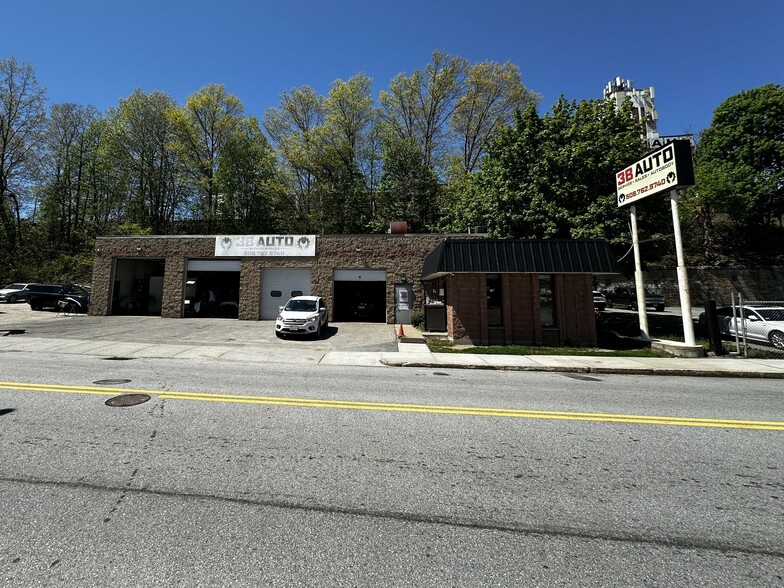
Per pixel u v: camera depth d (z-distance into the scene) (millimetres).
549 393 6996
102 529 2576
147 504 2910
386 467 3682
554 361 10617
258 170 37250
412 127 36812
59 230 40125
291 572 2205
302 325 15031
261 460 3770
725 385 8125
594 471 3686
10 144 37094
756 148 30625
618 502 3115
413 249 21500
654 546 2541
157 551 2361
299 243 21891
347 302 22391
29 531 2535
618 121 18844
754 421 5332
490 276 14672
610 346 14016
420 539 2561
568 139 18766
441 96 35156
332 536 2566
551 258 13570
